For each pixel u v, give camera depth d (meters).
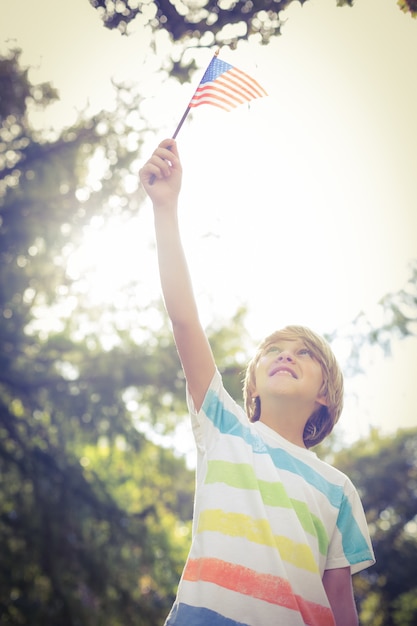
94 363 9.01
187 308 2.34
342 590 2.18
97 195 9.09
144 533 8.40
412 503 11.75
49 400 8.80
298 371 2.41
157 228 2.41
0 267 8.80
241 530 2.05
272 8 6.41
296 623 1.94
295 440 2.38
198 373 2.33
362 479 11.70
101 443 9.09
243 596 1.96
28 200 8.81
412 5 5.44
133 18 6.74
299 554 2.05
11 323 8.88
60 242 8.97
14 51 8.64
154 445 9.47
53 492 8.31
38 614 7.82
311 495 2.19
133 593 8.12
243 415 2.33
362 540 2.24
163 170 2.45
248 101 2.88
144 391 9.30
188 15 6.56
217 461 2.19
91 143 9.06
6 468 8.30
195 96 2.87
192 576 2.02
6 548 8.00
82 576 8.03
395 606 11.80
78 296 9.27
